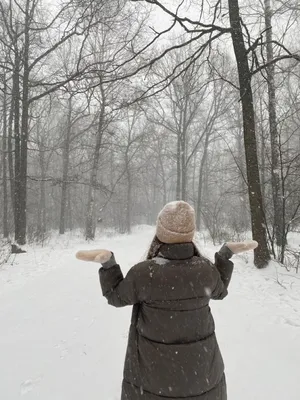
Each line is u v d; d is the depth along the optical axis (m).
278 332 4.73
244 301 6.20
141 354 1.94
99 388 3.42
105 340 4.55
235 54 8.83
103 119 23.27
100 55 18.62
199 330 1.97
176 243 2.04
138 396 1.91
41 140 31.41
